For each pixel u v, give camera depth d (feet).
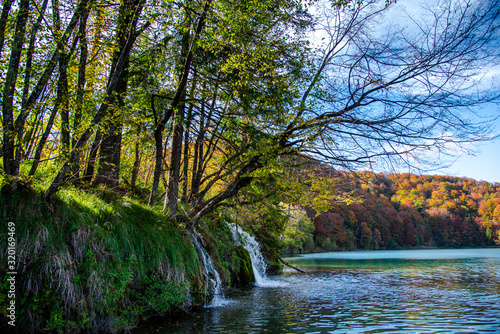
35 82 19.19
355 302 30.50
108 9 23.09
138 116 29.50
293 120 29.22
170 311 24.13
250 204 46.37
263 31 26.99
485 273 57.31
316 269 71.72
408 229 249.14
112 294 19.19
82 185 24.86
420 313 25.61
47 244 16.89
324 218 199.93
